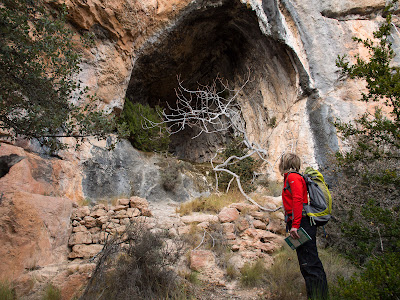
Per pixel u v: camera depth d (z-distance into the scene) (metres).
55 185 5.19
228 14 9.08
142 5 7.98
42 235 3.60
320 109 7.73
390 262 2.39
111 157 6.94
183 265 3.83
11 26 2.75
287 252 4.16
